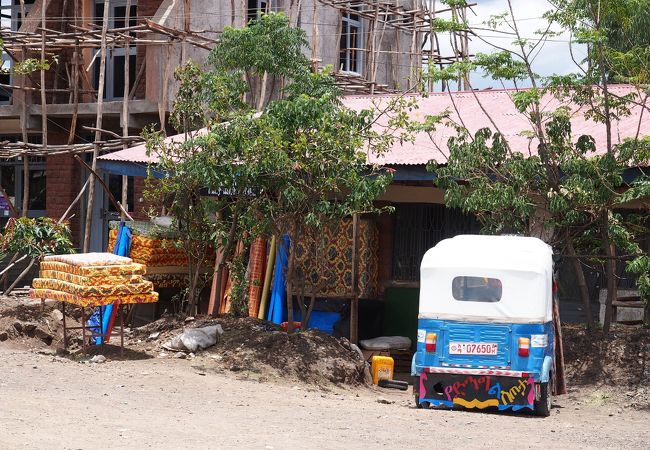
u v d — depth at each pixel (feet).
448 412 39.52
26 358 43.91
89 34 70.28
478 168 47.88
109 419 31.37
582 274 49.01
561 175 47.96
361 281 56.65
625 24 48.62
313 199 46.44
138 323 58.59
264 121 45.68
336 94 50.39
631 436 35.22
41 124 76.02
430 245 57.67
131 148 62.69
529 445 31.86
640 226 49.08
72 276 45.32
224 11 74.54
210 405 35.99
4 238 59.52
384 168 48.57
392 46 90.27
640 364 45.39
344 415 36.17
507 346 39.47
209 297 60.23
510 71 47.03
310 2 81.00
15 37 70.28
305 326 49.21
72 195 78.23
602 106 48.37
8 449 25.31
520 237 42.57
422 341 40.34
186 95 50.21
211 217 57.88
